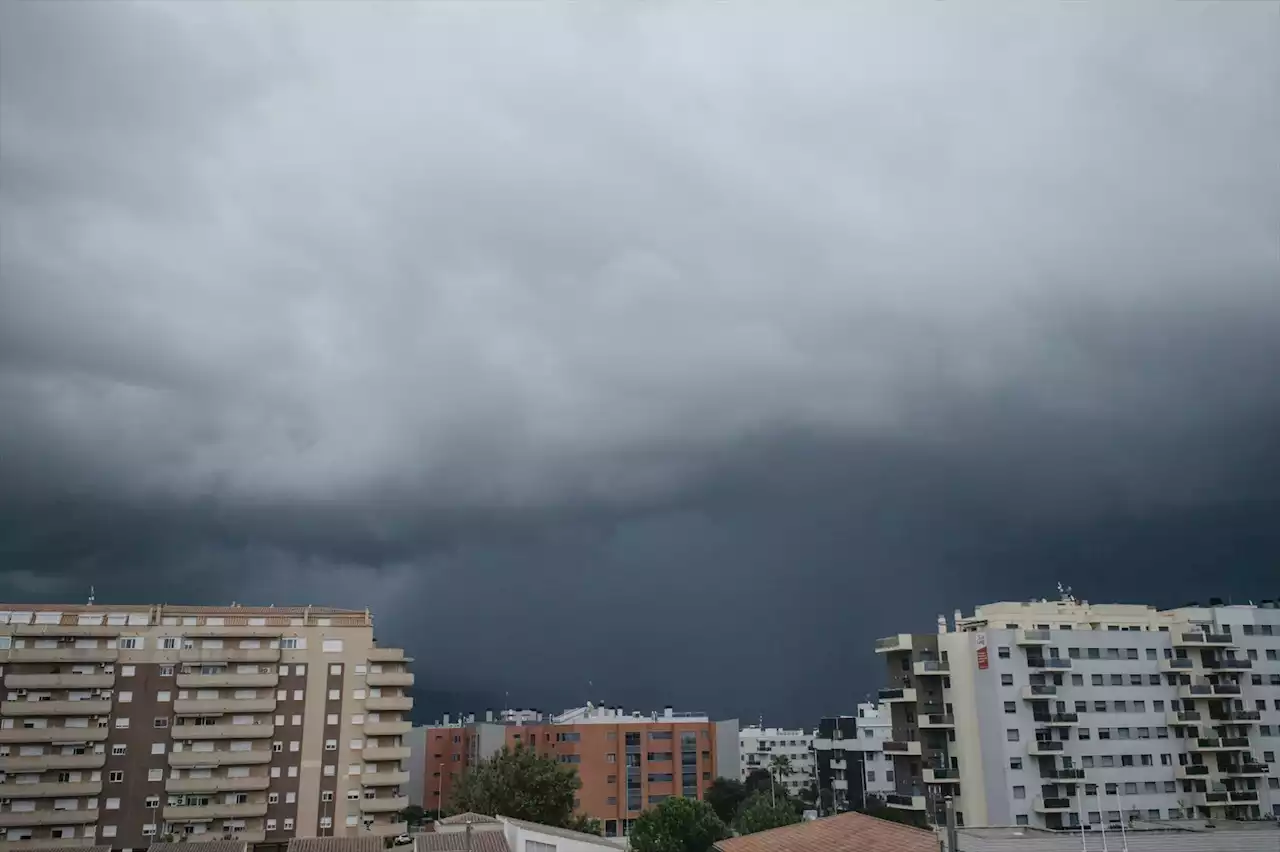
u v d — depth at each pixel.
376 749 104.69
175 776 98.44
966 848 48.88
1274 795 104.75
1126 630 105.19
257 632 104.56
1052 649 101.19
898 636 105.38
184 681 100.56
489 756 147.88
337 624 108.06
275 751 102.31
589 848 72.38
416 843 68.12
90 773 96.06
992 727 97.62
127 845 95.31
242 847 80.50
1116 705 101.75
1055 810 94.81
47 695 96.69
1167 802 100.00
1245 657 108.50
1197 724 103.38
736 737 164.62
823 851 51.88
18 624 97.56
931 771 99.44
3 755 93.69
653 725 151.50
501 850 67.50
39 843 92.25
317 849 74.44
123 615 101.69
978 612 110.56
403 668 108.69
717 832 98.75
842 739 149.62
